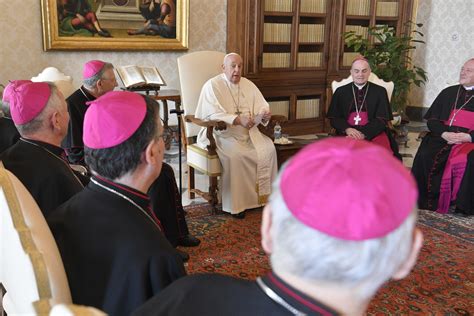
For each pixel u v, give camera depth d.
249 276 2.95
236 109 4.24
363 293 0.70
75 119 3.24
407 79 6.47
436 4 7.86
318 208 0.67
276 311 0.74
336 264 0.66
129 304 1.23
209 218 3.88
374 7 7.00
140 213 1.34
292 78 6.63
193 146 4.17
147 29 5.73
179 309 0.84
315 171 0.71
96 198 1.35
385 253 0.67
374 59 6.39
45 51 5.26
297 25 6.50
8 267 1.21
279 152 4.11
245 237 3.52
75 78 5.50
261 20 6.22
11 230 1.14
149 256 1.23
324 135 6.95
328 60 6.87
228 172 3.86
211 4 6.06
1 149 2.88
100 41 5.49
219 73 4.78
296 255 0.68
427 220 3.96
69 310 0.71
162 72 6.02
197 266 3.05
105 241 1.26
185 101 4.64
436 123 4.36
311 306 0.71
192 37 6.04
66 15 5.25
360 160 0.71
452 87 4.43
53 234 1.32
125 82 5.23
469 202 4.04
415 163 4.29
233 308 0.79
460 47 7.68
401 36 7.36
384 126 4.48
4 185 1.20
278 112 6.73
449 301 2.70
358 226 0.65
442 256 3.26
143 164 1.38
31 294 1.04
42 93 2.00
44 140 2.02
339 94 4.70
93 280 1.25
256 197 4.01
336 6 6.71
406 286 2.85
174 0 5.80
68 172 2.03
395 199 0.68
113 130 1.33
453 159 4.07
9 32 5.06
